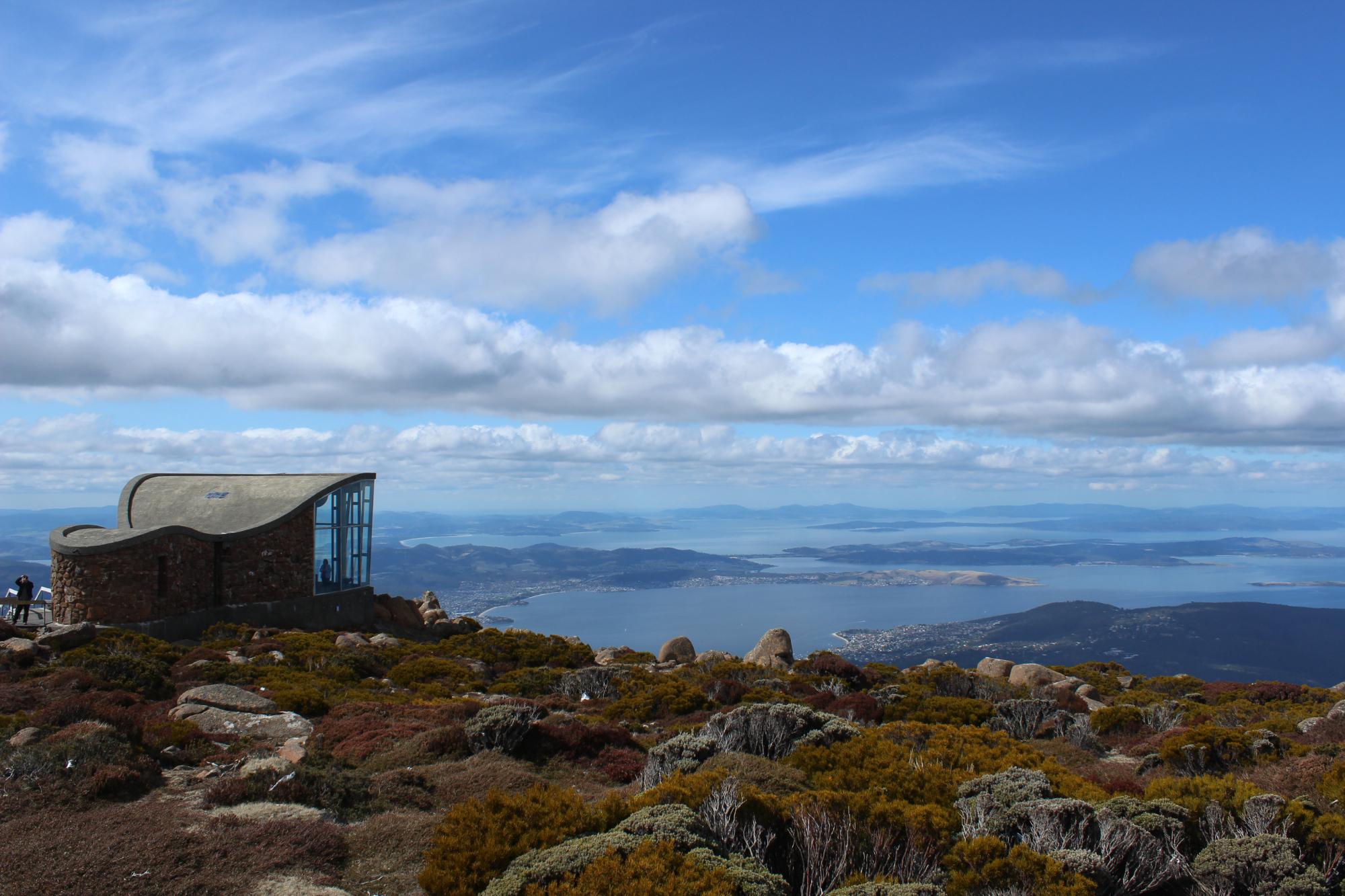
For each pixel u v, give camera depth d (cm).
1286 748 1772
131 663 2084
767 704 1566
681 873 827
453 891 892
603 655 3825
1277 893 936
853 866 965
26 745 1259
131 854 963
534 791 1048
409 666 2745
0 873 903
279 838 1044
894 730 1614
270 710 1817
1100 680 3772
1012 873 903
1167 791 1211
